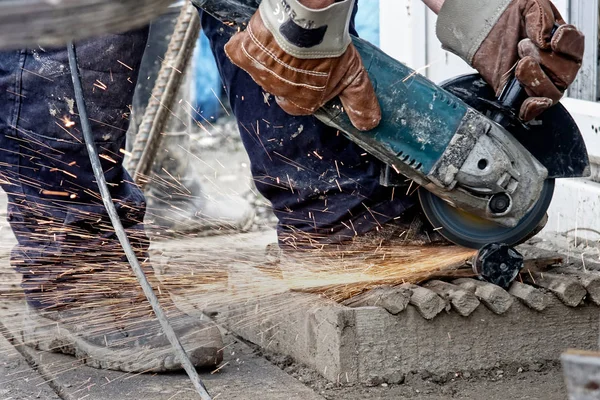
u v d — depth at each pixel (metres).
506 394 4.91
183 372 5.33
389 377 5.06
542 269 5.51
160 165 9.60
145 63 10.06
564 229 7.30
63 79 5.44
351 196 5.41
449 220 5.27
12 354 5.73
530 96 5.06
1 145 5.64
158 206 9.21
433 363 5.11
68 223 5.71
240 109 5.59
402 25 8.96
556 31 4.91
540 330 5.23
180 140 9.80
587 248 6.82
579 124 7.16
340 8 4.43
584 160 5.29
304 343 5.30
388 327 5.04
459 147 4.89
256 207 8.73
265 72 4.61
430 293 5.03
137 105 10.11
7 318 6.09
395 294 5.02
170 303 5.70
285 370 5.34
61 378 5.27
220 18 4.78
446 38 5.24
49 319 5.70
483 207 5.05
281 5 4.45
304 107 4.73
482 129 4.89
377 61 4.80
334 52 4.57
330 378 5.07
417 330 5.07
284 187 5.57
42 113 5.49
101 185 4.56
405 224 5.45
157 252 7.17
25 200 5.74
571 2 7.16
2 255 7.38
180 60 8.05
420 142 4.87
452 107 4.87
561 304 5.23
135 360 5.28
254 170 5.68
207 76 10.18
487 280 5.21
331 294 5.39
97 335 5.47
